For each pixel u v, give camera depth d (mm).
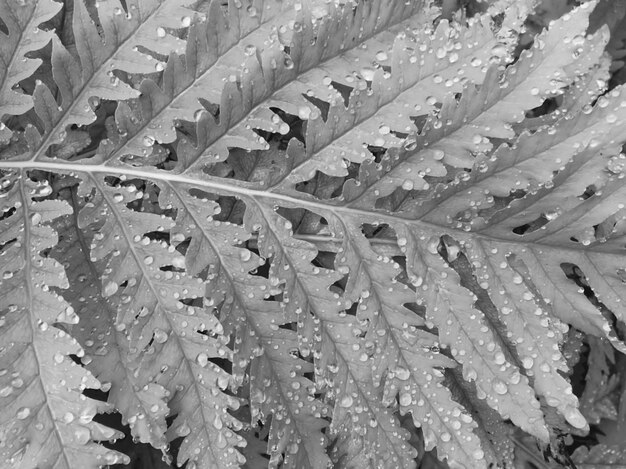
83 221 325
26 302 310
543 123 366
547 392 321
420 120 357
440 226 331
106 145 329
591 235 318
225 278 326
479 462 322
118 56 320
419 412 328
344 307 329
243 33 321
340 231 333
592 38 332
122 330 326
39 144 327
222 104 320
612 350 451
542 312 324
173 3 318
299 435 336
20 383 303
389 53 324
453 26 358
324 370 331
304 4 314
